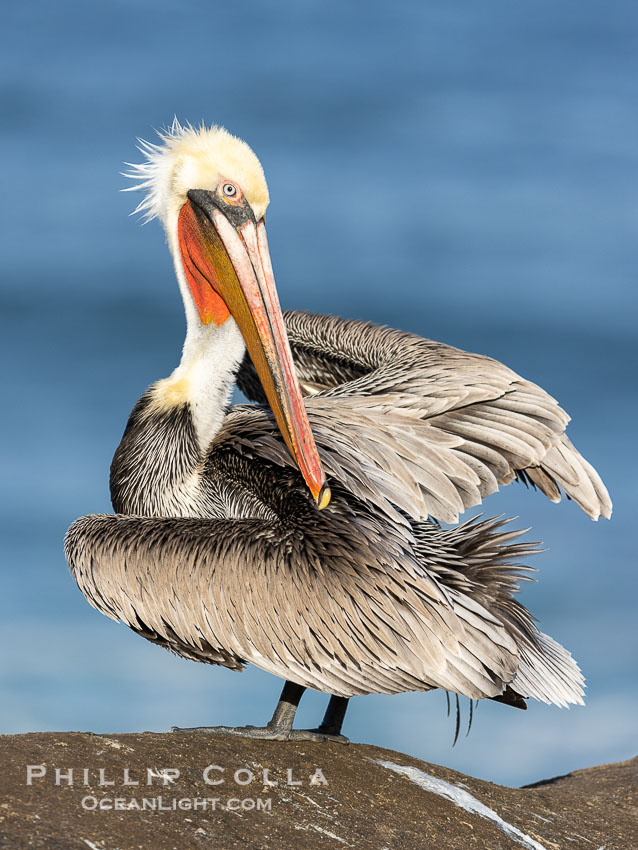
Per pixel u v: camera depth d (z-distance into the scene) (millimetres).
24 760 8617
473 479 10836
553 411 11828
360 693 10055
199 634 10312
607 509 11930
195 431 11789
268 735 10281
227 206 11766
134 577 10547
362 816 9086
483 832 9492
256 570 10219
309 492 10672
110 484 12539
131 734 9719
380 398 11977
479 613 10000
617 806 11445
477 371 12570
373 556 10086
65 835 7633
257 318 11445
